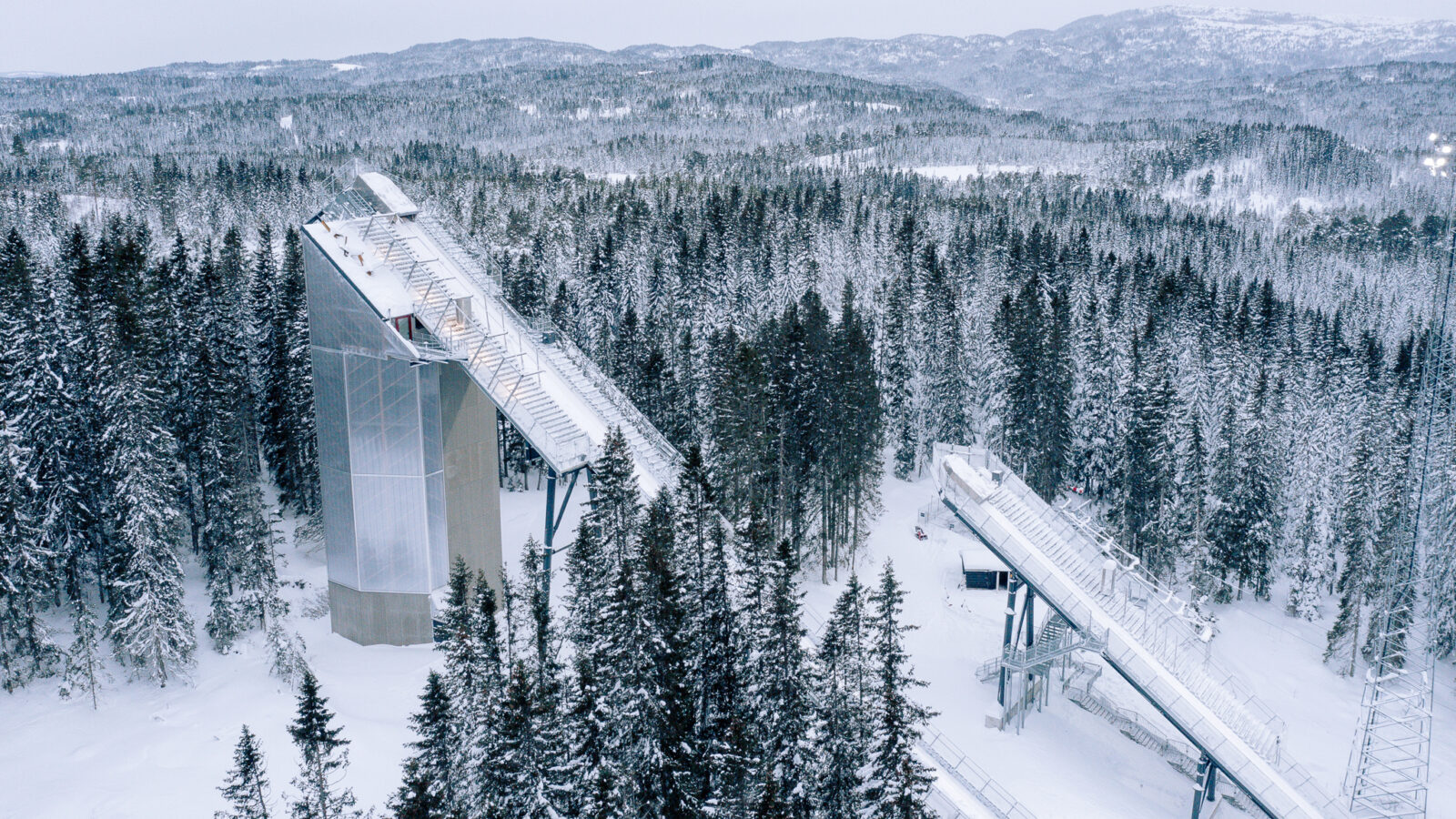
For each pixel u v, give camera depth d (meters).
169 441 49.62
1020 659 45.31
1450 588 59.69
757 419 54.25
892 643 32.03
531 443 45.84
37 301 52.19
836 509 60.31
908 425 80.00
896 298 90.81
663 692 30.72
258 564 48.53
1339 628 57.59
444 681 33.66
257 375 66.75
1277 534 66.00
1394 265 181.12
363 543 49.12
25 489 45.53
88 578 52.09
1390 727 52.16
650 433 50.41
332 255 47.56
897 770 30.31
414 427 47.75
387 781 37.16
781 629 33.22
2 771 37.31
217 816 31.39
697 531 35.28
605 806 28.55
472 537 50.94
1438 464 63.66
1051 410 69.12
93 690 41.81
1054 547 47.22
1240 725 41.88
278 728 40.50
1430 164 66.31
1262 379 72.25
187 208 153.38
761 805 28.70
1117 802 41.16
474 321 49.66
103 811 34.97
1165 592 51.94
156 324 56.22
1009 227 167.25
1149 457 64.19
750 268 105.88
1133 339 81.25
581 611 38.03
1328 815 40.22
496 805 29.12
